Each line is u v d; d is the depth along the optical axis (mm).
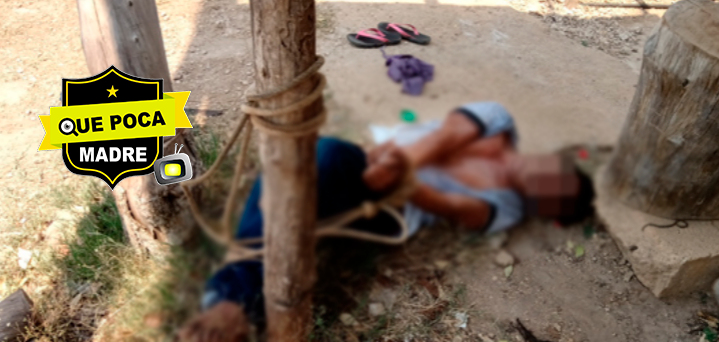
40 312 2236
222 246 1808
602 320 2229
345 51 2727
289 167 1360
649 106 2127
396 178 1224
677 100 2061
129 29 1976
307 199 1421
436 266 1952
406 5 3977
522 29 3648
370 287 1965
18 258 2438
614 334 2201
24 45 3863
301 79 1262
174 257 2129
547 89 1541
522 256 2285
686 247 2297
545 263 2326
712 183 2230
